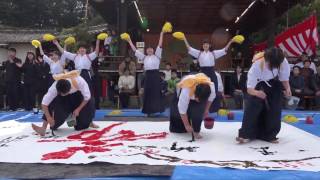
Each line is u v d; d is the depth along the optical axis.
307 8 19.39
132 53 14.02
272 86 5.50
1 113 10.24
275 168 4.21
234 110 10.79
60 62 9.12
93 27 19.61
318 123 7.78
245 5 15.42
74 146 5.36
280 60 5.28
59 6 31.86
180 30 20.20
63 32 19.78
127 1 13.17
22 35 22.31
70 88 6.01
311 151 5.06
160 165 4.34
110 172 4.11
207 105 5.78
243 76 11.57
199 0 14.65
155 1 14.72
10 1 30.06
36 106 11.20
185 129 6.27
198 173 3.98
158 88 8.88
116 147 5.27
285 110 10.74
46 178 3.98
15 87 11.33
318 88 11.19
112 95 12.58
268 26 14.63
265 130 5.61
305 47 13.17
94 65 10.89
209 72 8.51
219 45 20.25
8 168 4.32
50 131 6.57
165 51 20.06
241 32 19.92
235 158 4.68
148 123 7.41
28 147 5.35
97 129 6.71
